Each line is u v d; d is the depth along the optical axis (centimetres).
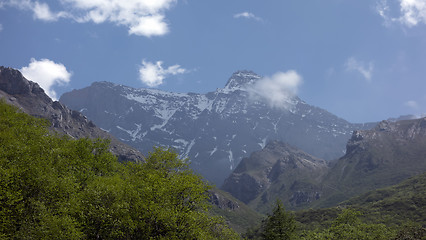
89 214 5069
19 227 4516
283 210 9481
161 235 5288
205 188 6134
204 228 5872
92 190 5388
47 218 4556
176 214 5362
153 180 5966
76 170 6731
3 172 4769
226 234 6256
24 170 5069
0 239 4166
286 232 9206
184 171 6425
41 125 8550
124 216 5156
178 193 5875
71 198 5228
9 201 4531
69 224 4619
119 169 7581
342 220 9875
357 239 8738
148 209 5366
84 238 4916
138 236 5288
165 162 7000
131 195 5547
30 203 4797
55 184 5253
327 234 9269
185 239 5453
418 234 6706
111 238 5038
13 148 5669
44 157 5962
